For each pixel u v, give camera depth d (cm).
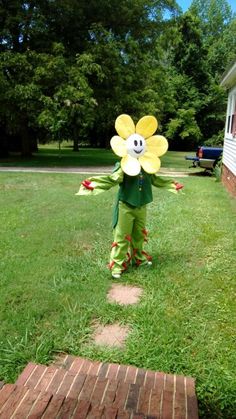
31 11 1516
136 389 217
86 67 1438
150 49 1814
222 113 3238
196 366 262
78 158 1981
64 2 1498
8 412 183
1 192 934
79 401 191
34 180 1146
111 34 1577
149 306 343
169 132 3095
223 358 270
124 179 404
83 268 436
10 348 277
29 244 522
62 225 622
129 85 1661
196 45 3156
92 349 279
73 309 337
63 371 241
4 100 1480
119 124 404
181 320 321
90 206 779
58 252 494
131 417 180
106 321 320
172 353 275
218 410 225
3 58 1426
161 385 234
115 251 415
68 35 1614
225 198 908
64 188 1007
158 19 1758
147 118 406
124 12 1606
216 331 304
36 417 179
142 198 412
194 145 3209
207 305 347
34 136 2311
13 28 1528
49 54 1458
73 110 1443
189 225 627
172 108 2989
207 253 493
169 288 383
